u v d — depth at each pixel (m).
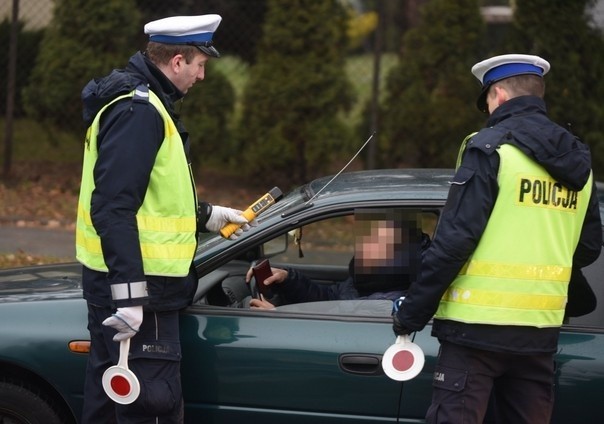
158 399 8.64
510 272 8.09
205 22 8.94
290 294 10.77
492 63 8.52
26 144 28.08
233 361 9.13
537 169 8.13
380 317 9.18
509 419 8.69
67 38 24.58
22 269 11.52
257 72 23.72
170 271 8.62
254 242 9.37
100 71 24.38
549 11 22.38
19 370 9.62
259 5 25.61
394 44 28.22
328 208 9.44
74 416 9.46
